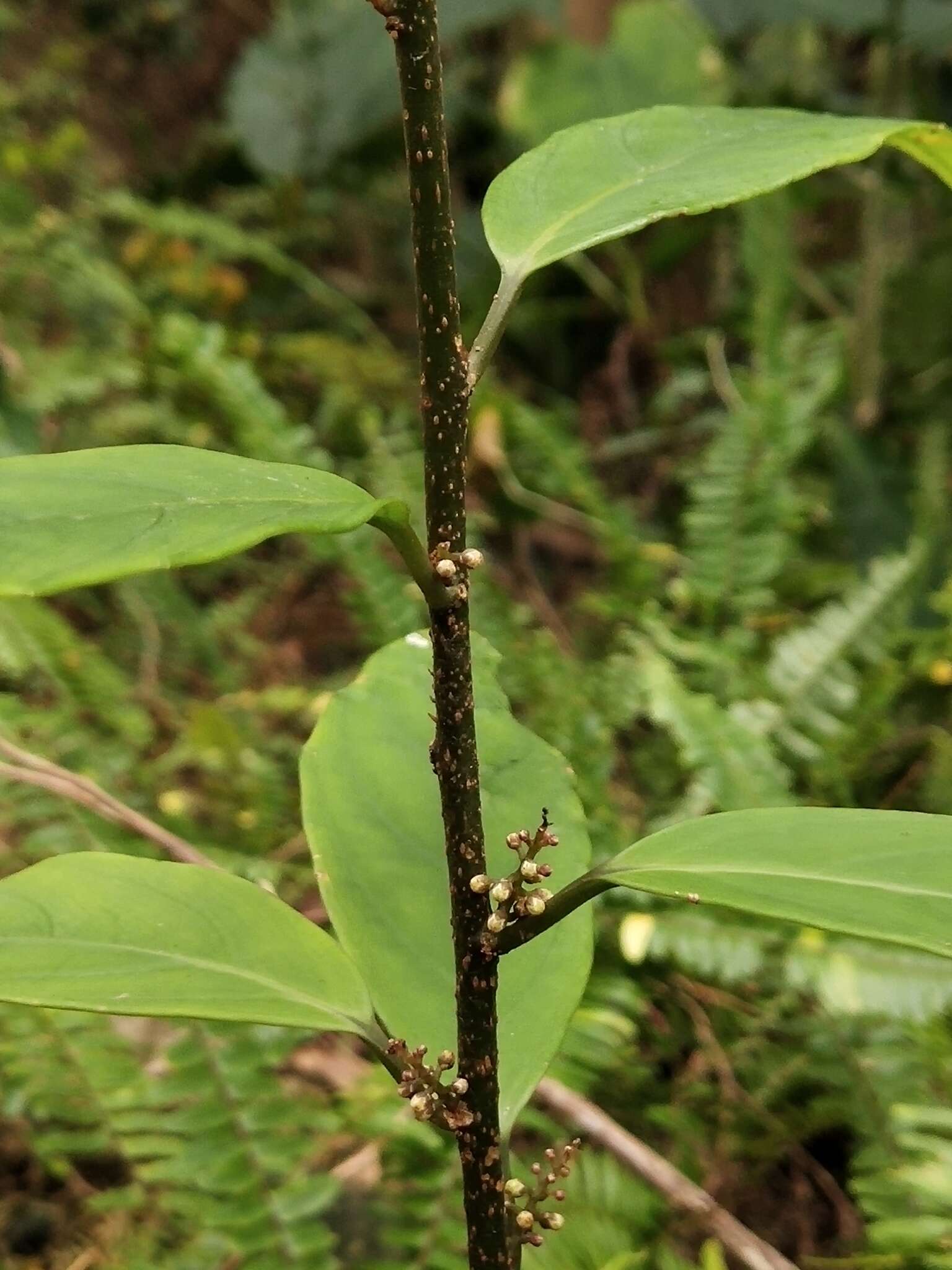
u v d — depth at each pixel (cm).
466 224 133
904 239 114
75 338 100
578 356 131
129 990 24
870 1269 39
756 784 55
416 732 32
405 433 89
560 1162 26
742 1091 48
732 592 76
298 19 143
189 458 20
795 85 123
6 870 52
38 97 149
